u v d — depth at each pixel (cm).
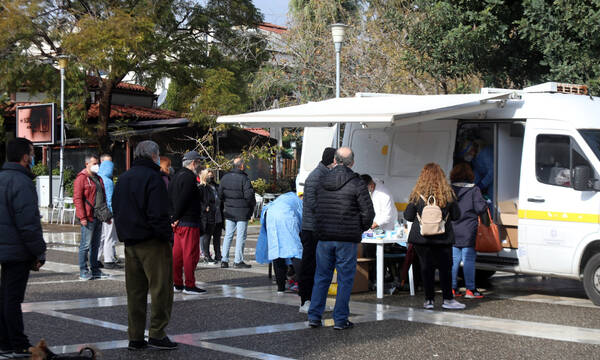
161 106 4478
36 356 562
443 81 2162
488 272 1200
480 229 1020
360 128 1245
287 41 2706
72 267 1343
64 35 2627
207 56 2984
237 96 2822
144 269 686
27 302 954
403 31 2334
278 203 978
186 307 927
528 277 1308
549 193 1010
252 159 3253
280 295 1028
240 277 1230
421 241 912
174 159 3150
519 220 1036
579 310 929
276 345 711
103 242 1374
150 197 680
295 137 3528
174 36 2908
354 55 2555
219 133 2928
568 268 991
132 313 690
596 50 1484
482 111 1079
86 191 1167
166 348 689
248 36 3048
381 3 2467
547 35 1520
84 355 589
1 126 3250
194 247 1039
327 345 711
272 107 2959
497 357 665
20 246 661
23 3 2598
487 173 1104
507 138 1105
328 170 879
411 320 848
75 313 874
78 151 3234
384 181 1198
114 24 2512
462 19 1670
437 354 676
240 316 867
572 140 1000
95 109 3553
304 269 889
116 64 2589
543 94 1049
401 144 1184
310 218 884
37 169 3067
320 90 2700
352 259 796
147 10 2695
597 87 1441
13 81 2714
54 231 2234
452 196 906
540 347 707
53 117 2639
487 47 1623
